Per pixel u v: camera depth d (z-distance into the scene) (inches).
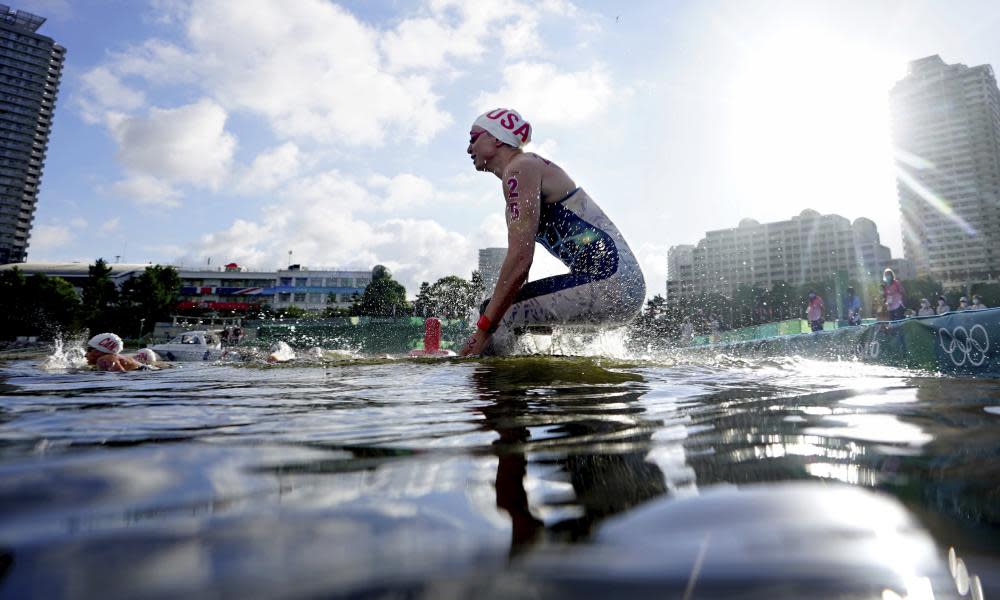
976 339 154.6
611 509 20.1
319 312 2849.4
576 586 12.9
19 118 3774.6
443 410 50.1
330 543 16.4
